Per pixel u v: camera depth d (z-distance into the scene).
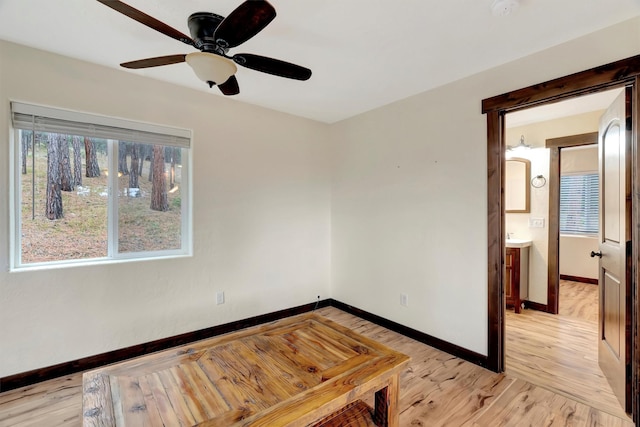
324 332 1.96
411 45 2.02
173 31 1.47
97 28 1.86
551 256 3.56
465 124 2.49
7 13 1.71
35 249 2.21
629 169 1.77
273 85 2.67
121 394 1.32
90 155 2.40
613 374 2.03
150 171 2.67
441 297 2.68
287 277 3.47
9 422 1.77
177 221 2.81
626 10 1.65
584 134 3.33
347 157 3.61
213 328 2.93
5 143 2.02
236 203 3.06
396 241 3.06
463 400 1.98
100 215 2.45
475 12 1.67
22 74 2.06
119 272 2.43
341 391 1.34
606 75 1.80
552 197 3.56
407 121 2.95
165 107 2.63
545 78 2.06
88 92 2.29
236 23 1.36
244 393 1.33
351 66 2.31
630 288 1.77
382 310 3.22
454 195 2.57
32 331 2.12
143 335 2.55
